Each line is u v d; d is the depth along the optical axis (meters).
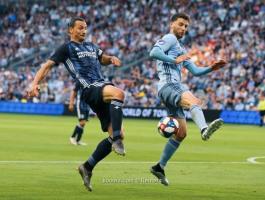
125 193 19.97
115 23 106.50
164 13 104.00
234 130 65.69
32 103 96.12
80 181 22.50
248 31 94.75
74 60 20.58
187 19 22.09
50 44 107.88
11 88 100.00
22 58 106.88
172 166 28.75
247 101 84.44
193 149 39.75
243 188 21.77
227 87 86.75
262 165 30.25
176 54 21.78
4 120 73.56
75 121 74.38
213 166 29.25
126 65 98.56
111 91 19.77
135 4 107.38
